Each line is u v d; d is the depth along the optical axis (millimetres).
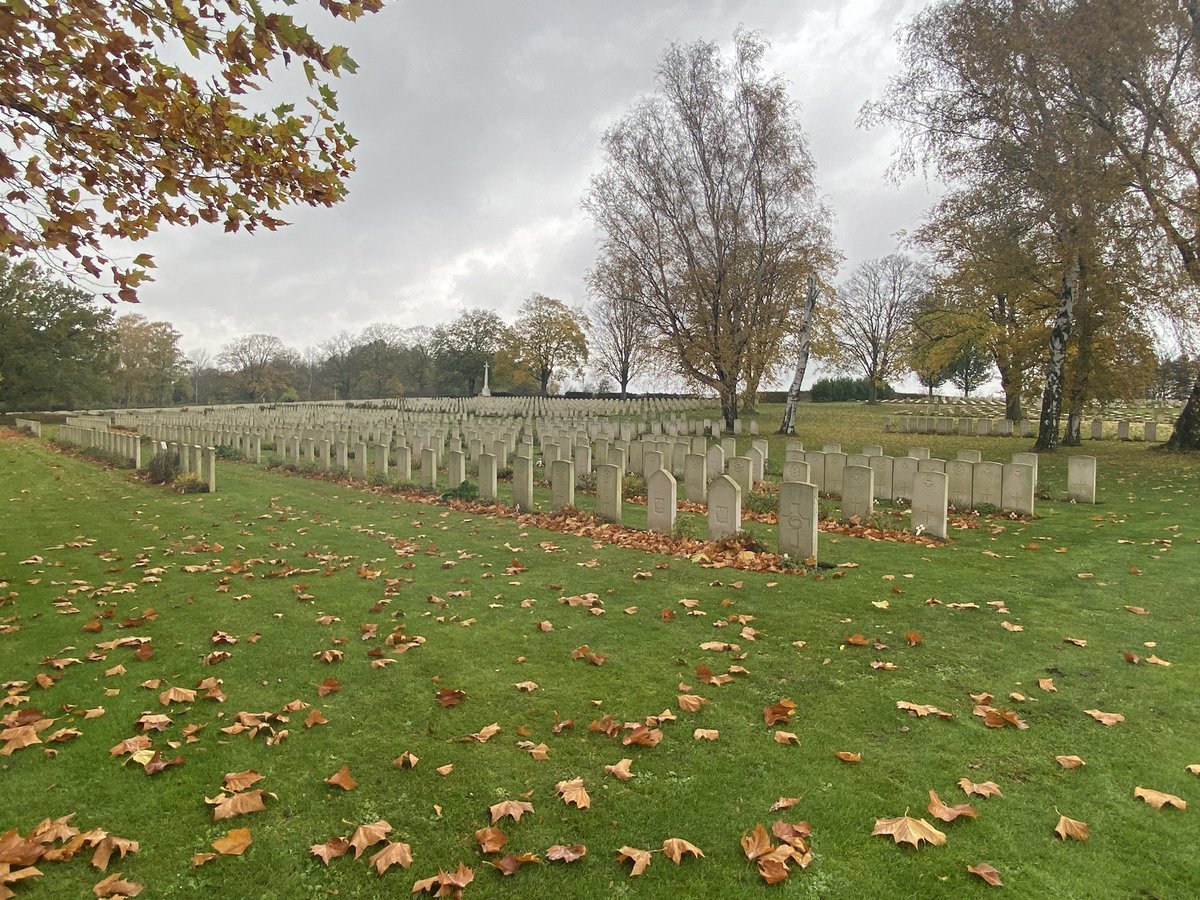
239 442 23531
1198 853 3010
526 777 3689
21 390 48125
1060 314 21750
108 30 5086
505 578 7668
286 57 5043
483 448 18438
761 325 27484
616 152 26016
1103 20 16422
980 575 7504
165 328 77188
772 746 3961
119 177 6000
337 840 3172
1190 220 17484
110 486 15867
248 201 6020
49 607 6621
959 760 3781
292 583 7535
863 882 2877
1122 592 6777
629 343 68938
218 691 4727
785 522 8414
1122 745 3906
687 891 2844
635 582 7418
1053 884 2844
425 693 4730
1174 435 21109
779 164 25203
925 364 37531
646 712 4402
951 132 20859
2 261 45750
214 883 2930
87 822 3316
